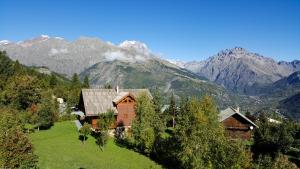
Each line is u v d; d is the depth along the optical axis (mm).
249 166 37906
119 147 64562
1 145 33625
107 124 64625
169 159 57188
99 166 48906
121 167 50781
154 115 66062
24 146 36031
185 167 49438
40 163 44406
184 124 48531
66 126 79062
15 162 34406
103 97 86562
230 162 37000
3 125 36188
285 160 39062
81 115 86438
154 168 53062
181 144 49031
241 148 37500
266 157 39344
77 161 49438
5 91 92750
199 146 46562
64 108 102000
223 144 38438
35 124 72625
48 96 97625
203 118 47719
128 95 84125
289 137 69875
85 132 63625
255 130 77312
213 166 38969
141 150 63688
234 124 86250
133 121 63938
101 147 62125
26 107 94125
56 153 52219
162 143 59281
